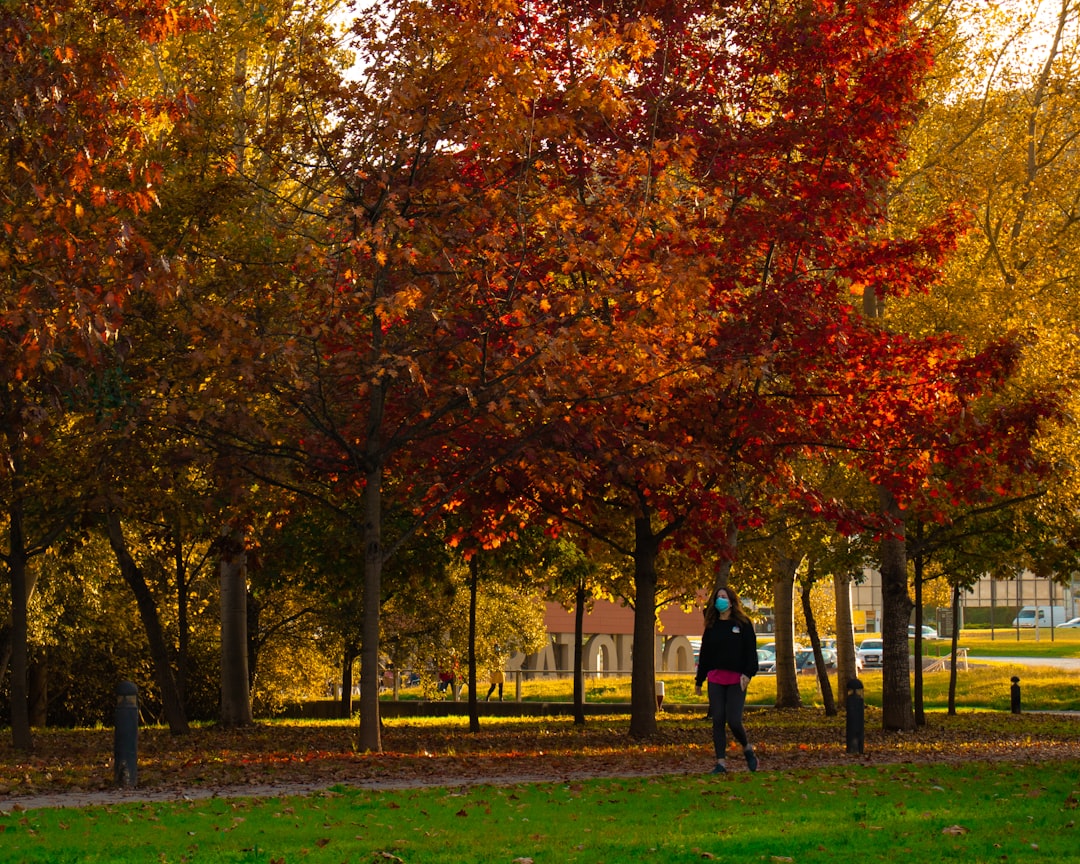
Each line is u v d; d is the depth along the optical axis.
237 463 17.25
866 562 31.27
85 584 31.92
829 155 19.20
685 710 40.66
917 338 22.23
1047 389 20.88
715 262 16.31
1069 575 28.58
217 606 38.78
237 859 7.54
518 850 7.79
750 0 20.16
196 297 17.42
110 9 14.86
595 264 15.82
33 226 12.63
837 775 13.29
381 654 37.38
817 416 19.75
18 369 11.73
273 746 20.11
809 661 64.75
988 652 71.19
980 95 27.75
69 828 9.16
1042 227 28.70
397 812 10.04
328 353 17.25
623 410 17.44
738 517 19.30
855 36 19.06
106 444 18.30
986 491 23.88
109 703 38.47
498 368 16.95
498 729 27.41
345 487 19.56
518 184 16.25
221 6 20.31
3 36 13.00
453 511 20.42
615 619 68.25
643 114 19.25
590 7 19.42
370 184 16.52
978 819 9.06
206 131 18.70
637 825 9.02
